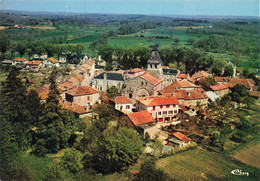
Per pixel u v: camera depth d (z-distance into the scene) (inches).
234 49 7785.4
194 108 4160.9
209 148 3174.2
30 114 3282.5
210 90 4975.4
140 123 3380.9
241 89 4724.4
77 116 3659.0
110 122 3535.9
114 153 2679.6
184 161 2896.2
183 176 2632.9
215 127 3634.4
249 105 4547.2
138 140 2886.3
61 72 6653.5
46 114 3196.4
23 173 2674.7
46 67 7455.7
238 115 4010.8
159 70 5093.5
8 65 6958.7
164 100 3892.7
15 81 3799.2
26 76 5969.5
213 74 6565.0
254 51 7140.8
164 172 2667.3
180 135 3272.6
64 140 3085.6
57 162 2770.7
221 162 2886.3
